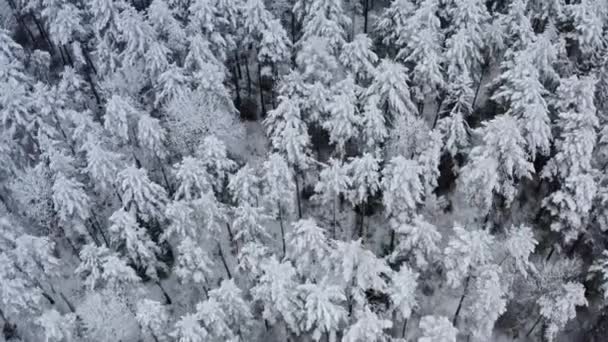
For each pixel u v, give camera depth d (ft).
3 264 115.14
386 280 127.34
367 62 144.97
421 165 134.10
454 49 145.28
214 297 113.09
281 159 122.83
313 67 142.92
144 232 123.13
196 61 146.72
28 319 127.85
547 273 133.90
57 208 126.31
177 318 136.36
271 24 147.43
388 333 131.95
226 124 146.00
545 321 131.03
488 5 179.32
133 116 142.82
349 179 126.52
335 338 114.52
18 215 142.10
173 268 141.18
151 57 143.23
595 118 128.16
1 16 188.85
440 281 137.69
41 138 136.15
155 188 125.39
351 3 189.06
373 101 132.87
